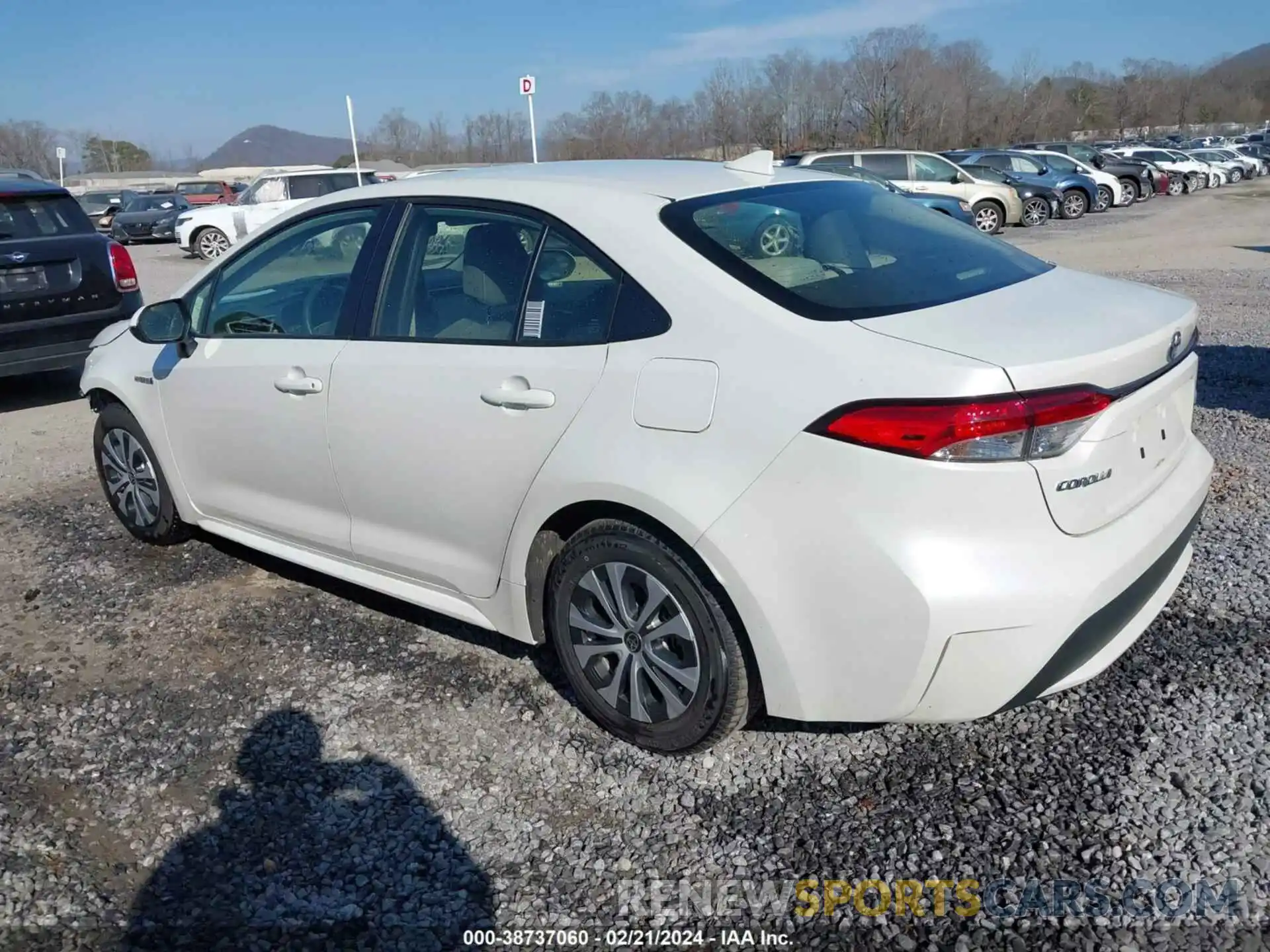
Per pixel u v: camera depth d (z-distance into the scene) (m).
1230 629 3.54
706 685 2.83
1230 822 2.62
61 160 38.66
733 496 2.61
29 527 5.13
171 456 4.38
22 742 3.26
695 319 2.74
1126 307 2.85
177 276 17.61
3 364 7.24
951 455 2.38
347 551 3.74
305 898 2.57
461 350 3.21
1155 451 2.79
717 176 3.32
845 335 2.56
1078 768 2.87
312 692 3.50
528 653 3.69
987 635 2.44
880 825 2.71
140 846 2.77
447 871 2.65
